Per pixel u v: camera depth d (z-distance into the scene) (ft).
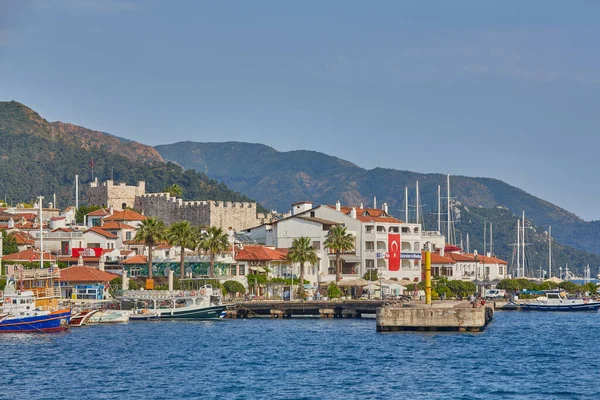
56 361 452.35
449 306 622.13
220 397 355.15
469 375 412.77
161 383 387.75
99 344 524.52
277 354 484.33
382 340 554.05
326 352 493.36
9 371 419.13
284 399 351.46
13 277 585.22
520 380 400.06
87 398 352.90
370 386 380.99
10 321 574.15
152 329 621.72
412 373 417.49
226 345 524.93
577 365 450.30
